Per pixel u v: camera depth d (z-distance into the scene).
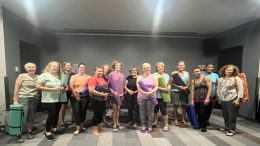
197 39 6.73
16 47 4.30
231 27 5.43
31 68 3.31
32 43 5.32
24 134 3.45
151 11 3.97
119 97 3.65
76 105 3.47
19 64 4.44
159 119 4.54
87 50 6.46
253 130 3.85
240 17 4.39
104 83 3.43
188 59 6.77
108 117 4.68
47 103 3.14
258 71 4.54
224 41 6.18
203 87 3.71
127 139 3.27
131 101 3.98
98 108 3.37
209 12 4.02
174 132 3.63
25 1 3.40
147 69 3.55
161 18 4.52
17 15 4.30
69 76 3.67
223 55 6.26
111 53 6.54
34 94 3.35
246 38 5.02
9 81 3.91
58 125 3.96
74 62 6.43
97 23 5.09
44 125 4.00
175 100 4.03
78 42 6.42
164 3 3.49
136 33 6.40
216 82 4.04
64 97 3.49
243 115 4.94
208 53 6.75
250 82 4.80
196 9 3.83
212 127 3.97
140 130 3.72
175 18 4.51
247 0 3.33
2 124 3.61
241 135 3.53
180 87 3.91
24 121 3.28
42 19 4.67
